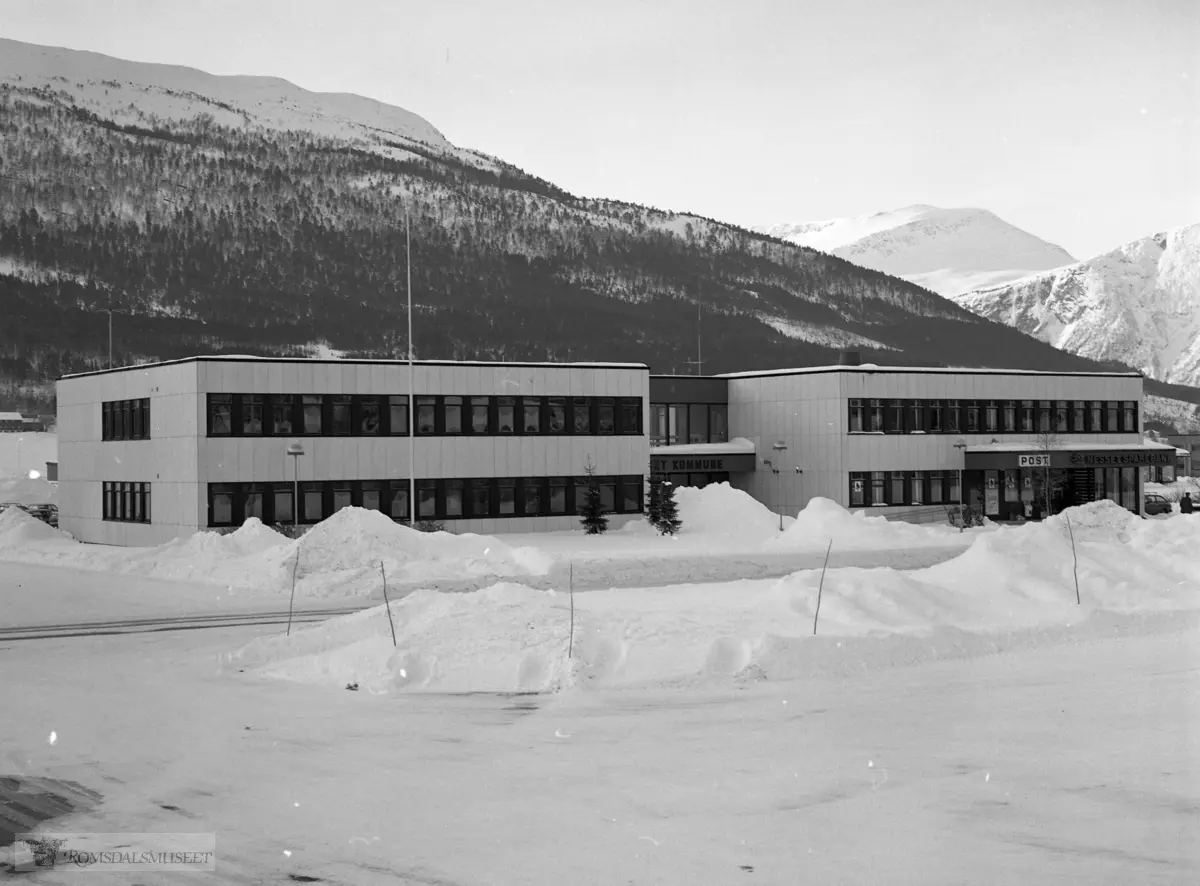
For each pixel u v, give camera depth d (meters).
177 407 51.47
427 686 18.16
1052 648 21.16
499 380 56.16
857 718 15.54
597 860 9.96
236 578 33.47
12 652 22.33
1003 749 13.73
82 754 14.01
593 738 14.61
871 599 23.44
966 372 68.94
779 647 18.94
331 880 9.62
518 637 19.50
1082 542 29.94
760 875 9.56
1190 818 11.06
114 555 38.47
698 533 55.41
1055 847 10.24
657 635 20.19
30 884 9.59
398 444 53.91
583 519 56.12
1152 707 15.91
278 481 51.44
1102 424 73.81
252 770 13.17
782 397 67.88
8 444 132.25
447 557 36.44
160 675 19.73
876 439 65.56
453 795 12.06
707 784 12.38
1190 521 34.66
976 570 27.19
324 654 20.03
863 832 10.70
